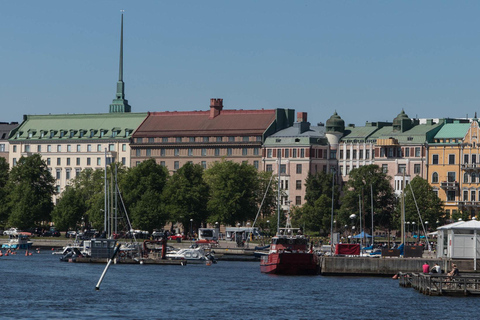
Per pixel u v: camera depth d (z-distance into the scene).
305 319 190.12
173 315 193.12
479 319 192.00
